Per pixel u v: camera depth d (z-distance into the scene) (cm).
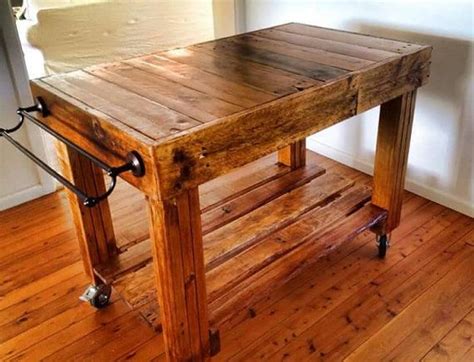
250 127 114
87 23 417
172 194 104
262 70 143
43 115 138
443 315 163
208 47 169
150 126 106
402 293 174
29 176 237
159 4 446
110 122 108
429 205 224
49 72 394
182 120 108
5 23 208
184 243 117
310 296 174
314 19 248
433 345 152
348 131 255
